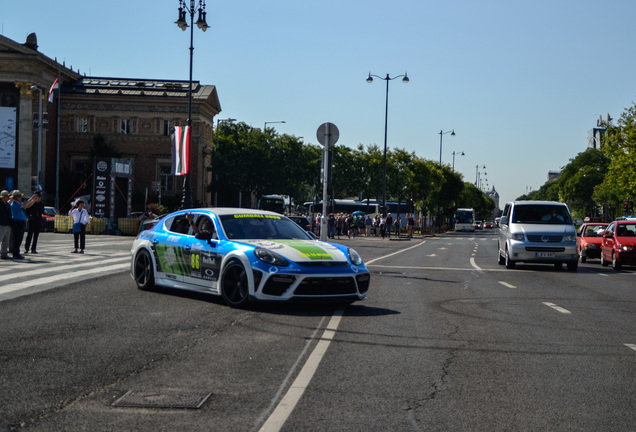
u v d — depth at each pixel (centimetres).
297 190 8806
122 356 682
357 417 496
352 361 685
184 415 493
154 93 7119
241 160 7775
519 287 1512
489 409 524
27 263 1819
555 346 791
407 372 643
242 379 602
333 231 5219
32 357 669
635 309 1156
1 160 6031
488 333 873
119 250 2480
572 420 498
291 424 476
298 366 656
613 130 5041
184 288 1136
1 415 484
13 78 5994
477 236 7938
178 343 754
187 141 3806
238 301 1026
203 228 1135
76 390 554
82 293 1182
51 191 6594
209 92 7206
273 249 1020
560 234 2128
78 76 7231
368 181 8612
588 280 1788
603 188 9262
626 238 2367
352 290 1032
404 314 1027
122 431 455
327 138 1869
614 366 686
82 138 6994
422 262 2364
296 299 992
